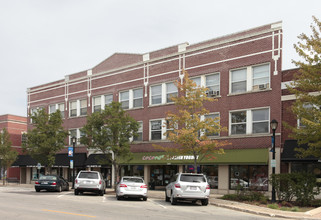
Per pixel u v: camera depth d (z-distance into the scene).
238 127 26.14
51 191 27.48
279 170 23.48
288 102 23.75
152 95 31.98
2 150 39.91
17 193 23.86
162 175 30.45
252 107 25.41
